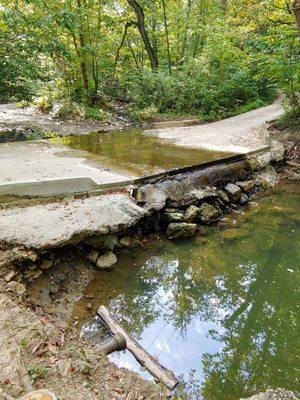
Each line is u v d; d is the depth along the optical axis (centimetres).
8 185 424
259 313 388
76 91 1318
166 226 531
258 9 1312
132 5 1436
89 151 727
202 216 565
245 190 671
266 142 832
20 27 862
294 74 962
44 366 235
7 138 848
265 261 482
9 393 207
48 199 446
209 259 481
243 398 268
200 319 375
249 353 329
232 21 1633
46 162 607
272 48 1029
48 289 360
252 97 1438
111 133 989
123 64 1566
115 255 445
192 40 1664
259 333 357
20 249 352
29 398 199
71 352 258
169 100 1333
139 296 395
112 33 1475
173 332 351
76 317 339
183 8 1627
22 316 282
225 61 1359
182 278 440
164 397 246
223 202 623
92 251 429
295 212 626
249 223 583
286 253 501
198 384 287
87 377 239
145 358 293
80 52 1230
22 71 883
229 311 391
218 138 880
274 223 585
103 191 489
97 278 405
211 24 1462
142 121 1213
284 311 390
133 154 702
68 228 391
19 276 345
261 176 738
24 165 574
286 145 871
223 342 343
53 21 957
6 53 859
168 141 852
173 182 572
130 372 261
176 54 1761
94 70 1323
